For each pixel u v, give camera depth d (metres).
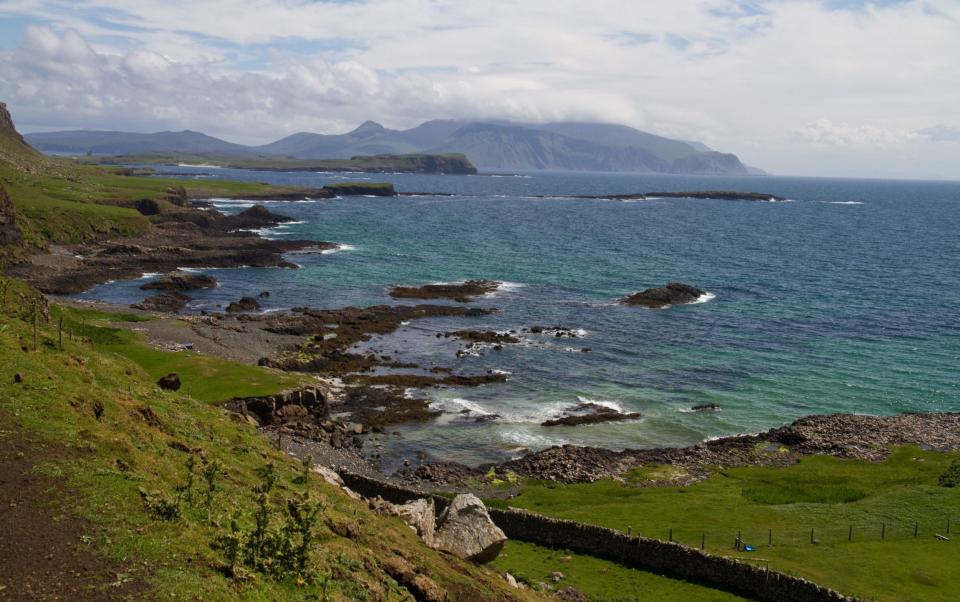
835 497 47.34
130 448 25.45
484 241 178.38
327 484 32.94
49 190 171.00
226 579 19.30
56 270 118.56
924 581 34.12
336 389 70.88
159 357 66.25
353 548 24.23
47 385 27.94
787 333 95.56
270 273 129.62
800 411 68.31
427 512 31.81
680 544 36.75
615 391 72.81
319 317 95.81
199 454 28.95
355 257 148.75
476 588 25.86
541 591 32.50
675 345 89.31
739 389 74.00
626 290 122.06
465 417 65.31
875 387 74.94
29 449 23.17
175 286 113.25
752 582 34.19
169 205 185.25
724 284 129.00
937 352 87.44
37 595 16.86
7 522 19.41
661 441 60.91
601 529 38.81
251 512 24.27
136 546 19.41
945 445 57.59
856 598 31.55
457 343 87.75
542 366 80.06
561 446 58.19
